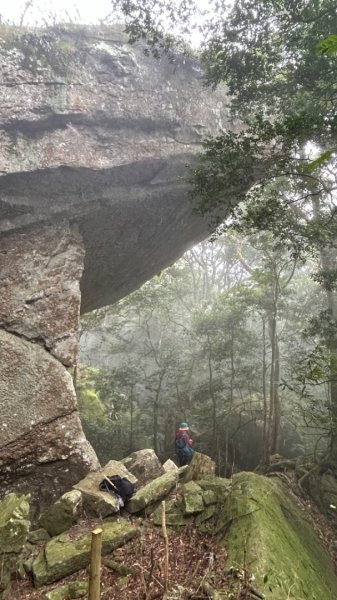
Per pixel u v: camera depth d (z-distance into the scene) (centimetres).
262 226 917
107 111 1027
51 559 564
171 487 730
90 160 1004
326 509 1135
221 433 1777
